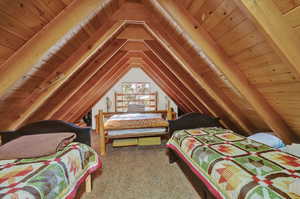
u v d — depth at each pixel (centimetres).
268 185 90
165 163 238
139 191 168
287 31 78
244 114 214
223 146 158
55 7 96
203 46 132
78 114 346
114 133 303
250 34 101
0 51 92
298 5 69
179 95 347
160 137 348
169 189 171
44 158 125
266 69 119
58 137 153
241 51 121
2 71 101
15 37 92
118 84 545
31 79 131
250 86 149
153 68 336
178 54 178
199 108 307
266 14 77
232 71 141
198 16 121
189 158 165
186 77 229
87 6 108
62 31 106
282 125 171
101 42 161
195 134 204
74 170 131
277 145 173
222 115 260
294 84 111
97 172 211
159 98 570
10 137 171
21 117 161
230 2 90
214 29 121
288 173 102
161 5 124
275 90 133
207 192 131
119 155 273
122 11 161
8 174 101
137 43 264
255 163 118
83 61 160
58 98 202
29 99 153
